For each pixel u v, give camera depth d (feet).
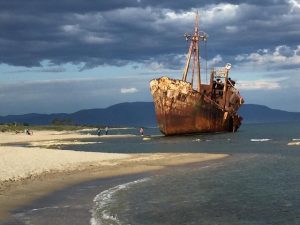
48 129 591.37
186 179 91.09
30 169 97.40
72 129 631.56
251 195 73.56
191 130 263.70
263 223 55.62
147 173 99.96
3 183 81.20
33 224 53.47
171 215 59.57
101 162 116.98
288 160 126.21
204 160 126.62
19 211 60.95
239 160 127.24
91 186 82.02
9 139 306.35
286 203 66.85
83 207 63.93
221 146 189.88
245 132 350.84
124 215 59.21
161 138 258.98
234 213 60.90
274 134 306.14
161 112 258.16
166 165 114.42
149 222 55.88
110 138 299.79
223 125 283.18
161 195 73.61
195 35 288.92
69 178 90.17
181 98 253.65
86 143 240.94
